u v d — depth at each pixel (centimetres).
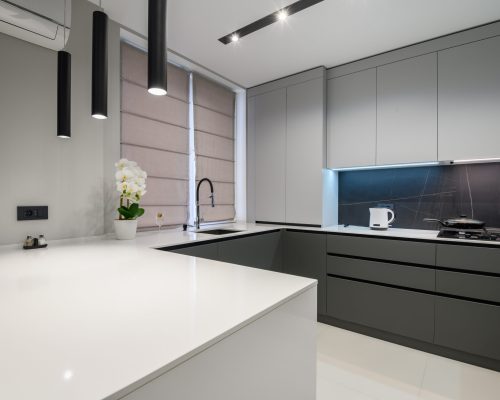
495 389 177
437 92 243
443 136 240
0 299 82
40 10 125
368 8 207
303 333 95
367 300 246
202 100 322
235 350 67
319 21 223
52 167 186
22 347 55
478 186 255
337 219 333
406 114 258
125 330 62
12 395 41
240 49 268
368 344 233
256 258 265
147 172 264
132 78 252
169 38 249
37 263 129
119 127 229
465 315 203
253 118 354
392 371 196
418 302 222
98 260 135
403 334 228
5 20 124
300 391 94
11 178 169
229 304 78
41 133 181
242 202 368
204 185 325
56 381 45
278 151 331
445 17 217
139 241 204
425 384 182
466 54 231
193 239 213
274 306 80
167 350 54
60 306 76
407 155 257
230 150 362
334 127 299
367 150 279
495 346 193
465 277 203
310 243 279
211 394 60
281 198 328
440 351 216
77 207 198
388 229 279
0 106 165
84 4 202
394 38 246
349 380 186
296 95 317
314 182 304
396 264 232
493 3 200
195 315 71
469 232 224
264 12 214
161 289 91
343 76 294
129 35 243
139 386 46
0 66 164
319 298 272
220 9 209
